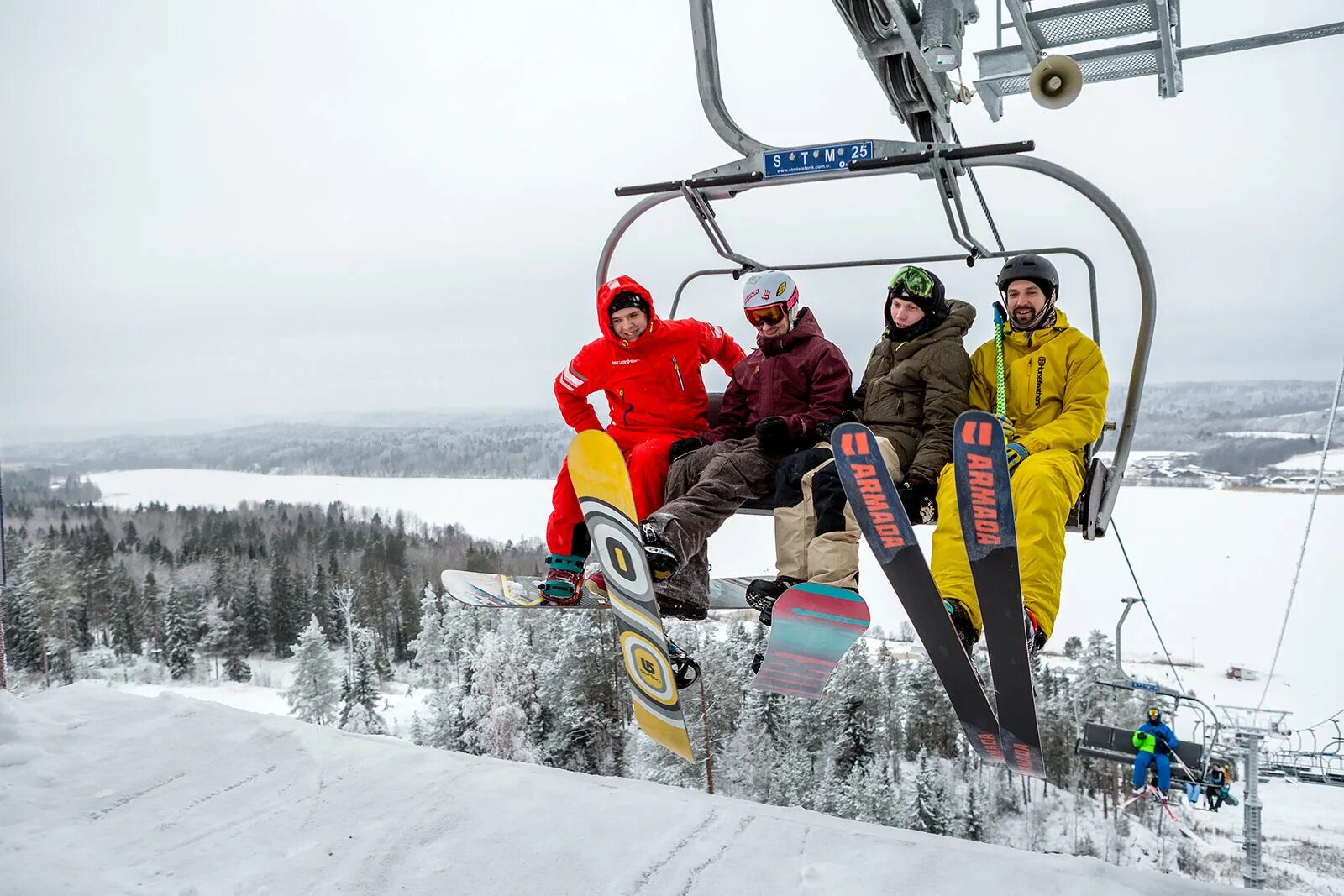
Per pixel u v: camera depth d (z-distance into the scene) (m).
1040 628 2.50
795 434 3.04
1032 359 3.09
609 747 38.16
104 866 2.81
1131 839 39.94
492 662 39.25
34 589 65.44
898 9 3.76
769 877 2.59
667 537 2.89
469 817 2.98
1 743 3.67
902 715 41.12
